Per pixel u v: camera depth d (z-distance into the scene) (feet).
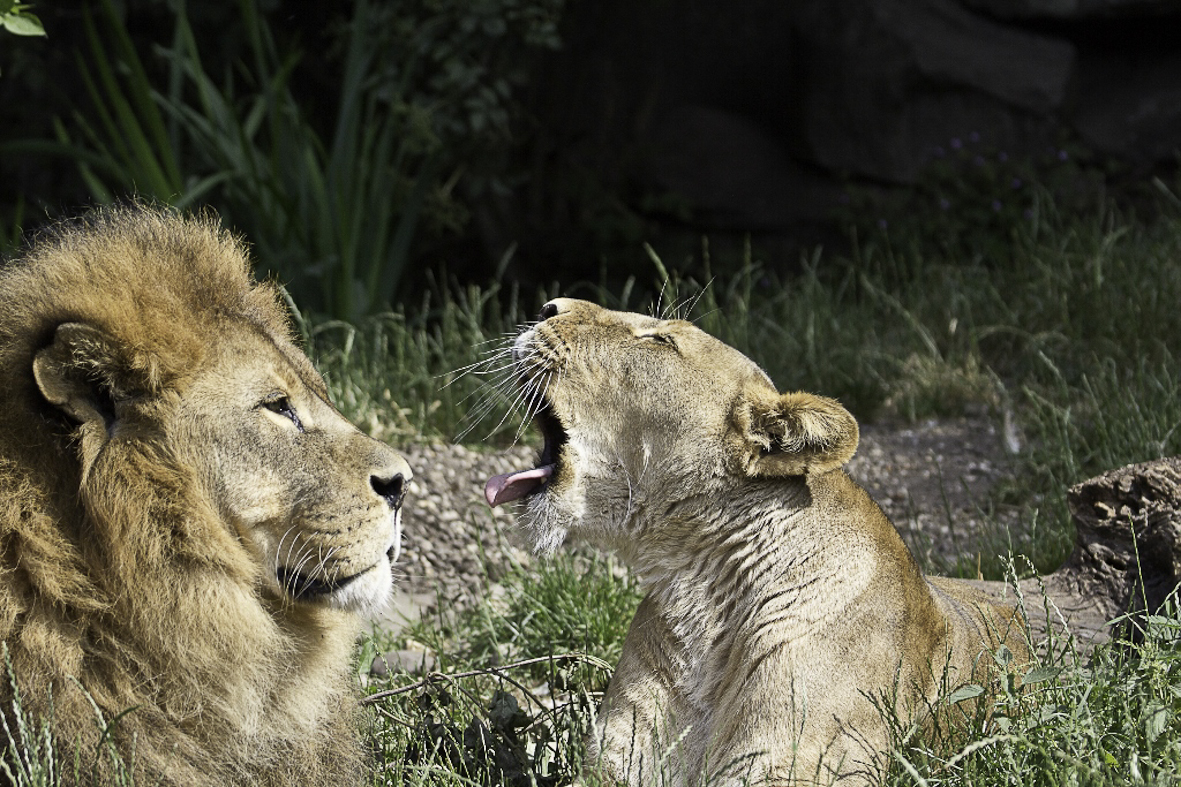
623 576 35.78
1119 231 60.59
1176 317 54.29
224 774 18.92
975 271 66.44
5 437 17.71
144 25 80.94
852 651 20.72
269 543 19.04
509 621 33.63
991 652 22.84
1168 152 82.07
